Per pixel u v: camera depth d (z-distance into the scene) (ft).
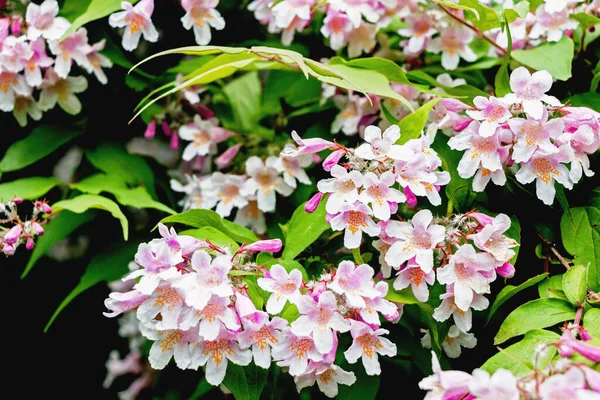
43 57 2.06
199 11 2.06
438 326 1.83
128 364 2.27
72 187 2.10
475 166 1.81
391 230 1.78
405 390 1.97
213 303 1.73
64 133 2.15
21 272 2.20
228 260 1.73
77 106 2.13
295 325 1.73
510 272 1.78
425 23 2.06
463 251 1.77
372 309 1.75
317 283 1.77
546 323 1.76
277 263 1.82
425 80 2.02
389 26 2.15
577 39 2.04
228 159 2.15
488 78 2.13
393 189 1.77
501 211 1.91
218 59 1.93
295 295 1.75
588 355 1.65
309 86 2.21
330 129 2.15
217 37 2.29
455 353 1.85
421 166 1.78
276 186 2.05
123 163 2.16
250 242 1.89
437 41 2.06
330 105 2.16
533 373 1.65
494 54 2.08
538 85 1.79
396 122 2.01
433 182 1.78
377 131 1.79
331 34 2.07
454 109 1.87
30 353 2.23
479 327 1.90
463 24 2.03
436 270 1.81
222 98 2.29
